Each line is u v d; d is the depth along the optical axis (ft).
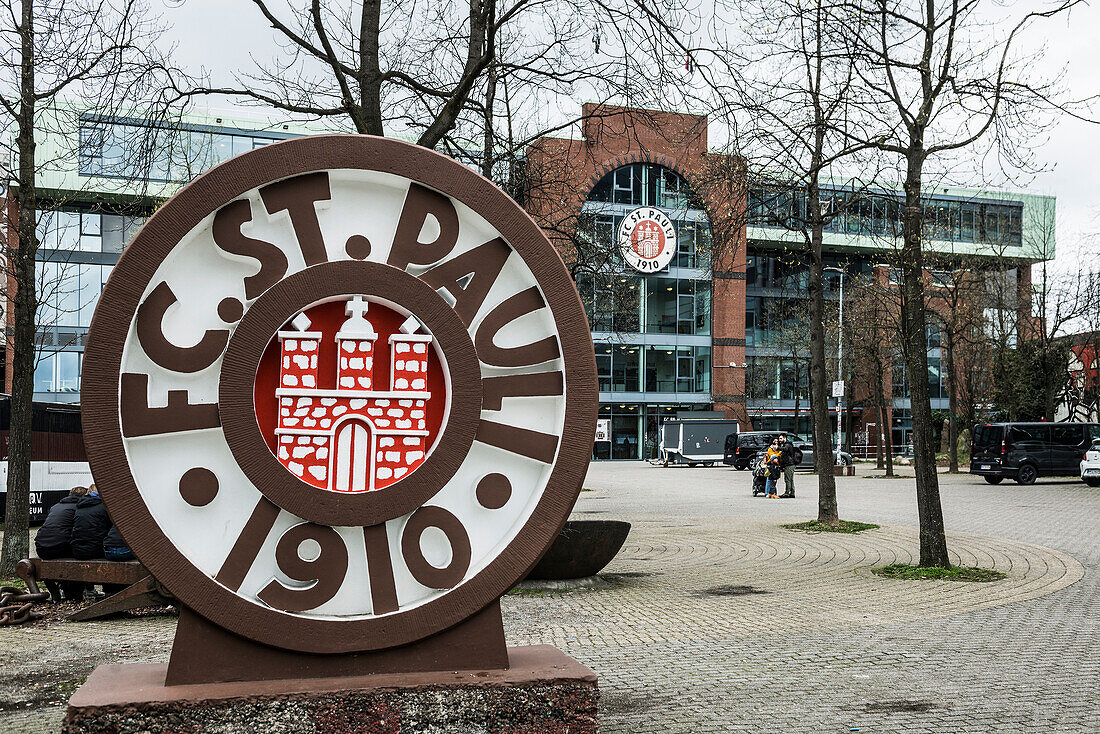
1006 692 21.53
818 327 62.85
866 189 50.19
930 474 41.93
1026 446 109.40
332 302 15.14
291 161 14.89
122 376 14.25
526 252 15.71
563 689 14.60
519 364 15.75
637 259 184.24
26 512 41.91
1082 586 37.40
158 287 14.56
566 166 49.11
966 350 147.54
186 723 13.42
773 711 20.11
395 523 15.14
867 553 48.55
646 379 195.83
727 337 195.62
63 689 22.54
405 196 15.52
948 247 122.42
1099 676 22.97
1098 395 137.59
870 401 195.31
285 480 14.56
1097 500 84.17
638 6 33.88
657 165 178.50
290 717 13.70
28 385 41.96
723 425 174.40
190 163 36.88
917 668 24.02
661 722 19.29
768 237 177.88
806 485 113.29
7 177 41.65
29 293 41.91
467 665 15.06
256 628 14.26
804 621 30.86
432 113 39.45
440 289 15.56
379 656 14.76
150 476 14.43
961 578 39.70
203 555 14.51
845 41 43.57
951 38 41.34
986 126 41.37
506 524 15.58
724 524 65.51
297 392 14.88
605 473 149.38
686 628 29.81
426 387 15.28
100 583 35.50
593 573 39.22
